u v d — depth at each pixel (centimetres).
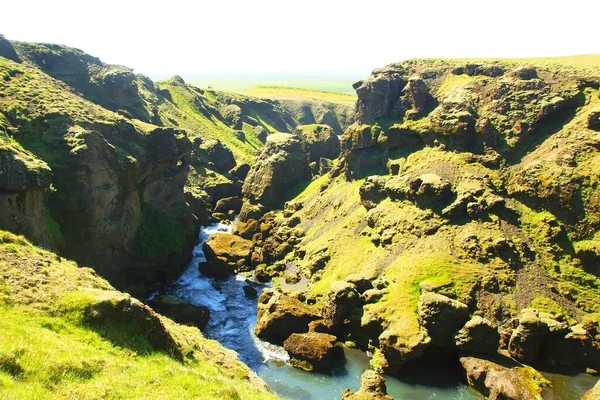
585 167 6444
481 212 6781
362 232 7788
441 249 6525
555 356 5353
